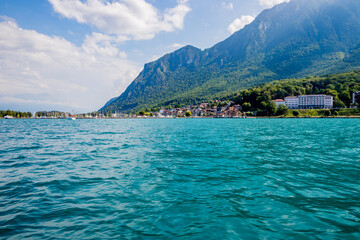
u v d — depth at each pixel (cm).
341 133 4822
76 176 1470
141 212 908
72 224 812
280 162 1881
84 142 3456
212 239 707
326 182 1308
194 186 1241
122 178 1412
